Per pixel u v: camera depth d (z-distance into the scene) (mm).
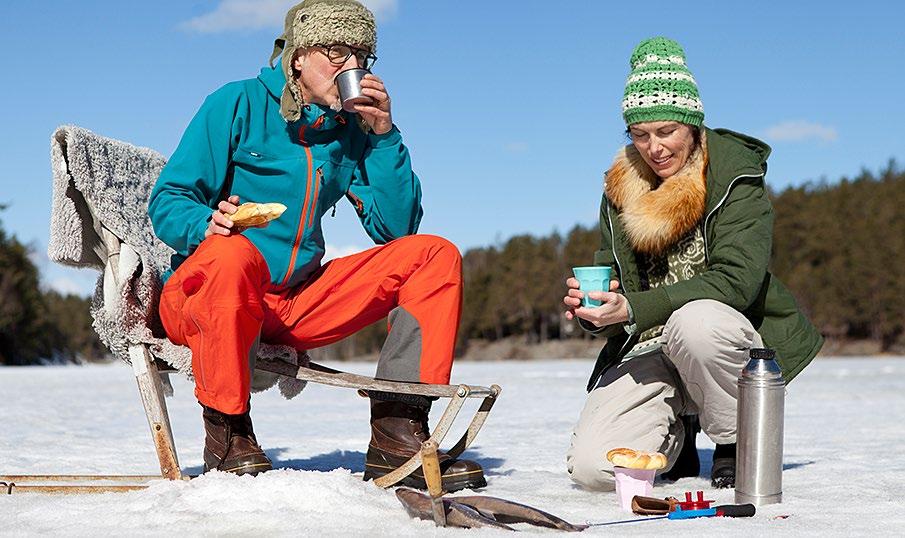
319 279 2969
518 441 4801
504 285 71812
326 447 4375
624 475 2561
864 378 13742
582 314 2877
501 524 2051
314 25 2838
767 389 2539
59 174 2818
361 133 3109
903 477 3193
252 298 2625
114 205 2826
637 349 3184
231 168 2980
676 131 3025
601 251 3377
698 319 2850
